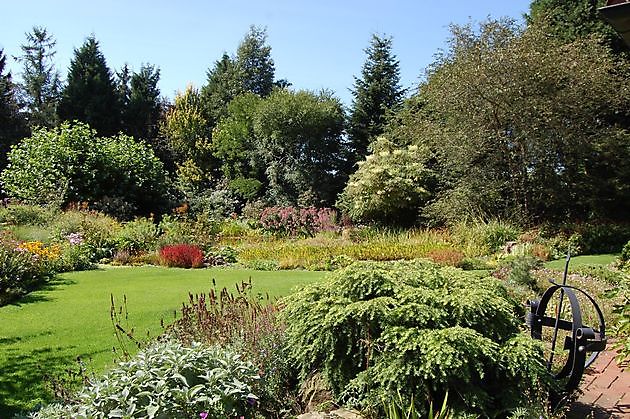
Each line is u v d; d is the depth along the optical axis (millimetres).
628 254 9156
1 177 17422
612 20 2938
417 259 4219
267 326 4027
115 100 29656
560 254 12711
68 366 4445
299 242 15625
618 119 17203
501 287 3840
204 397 2746
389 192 17281
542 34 14938
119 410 2588
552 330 4820
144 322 5941
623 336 4352
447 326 3213
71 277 9555
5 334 5484
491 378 3139
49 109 29328
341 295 3508
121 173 18062
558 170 15977
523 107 14602
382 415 3127
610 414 3191
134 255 12578
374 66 25656
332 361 3379
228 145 26609
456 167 16125
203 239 14367
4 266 7824
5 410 3582
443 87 15477
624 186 15758
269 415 3320
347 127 25719
